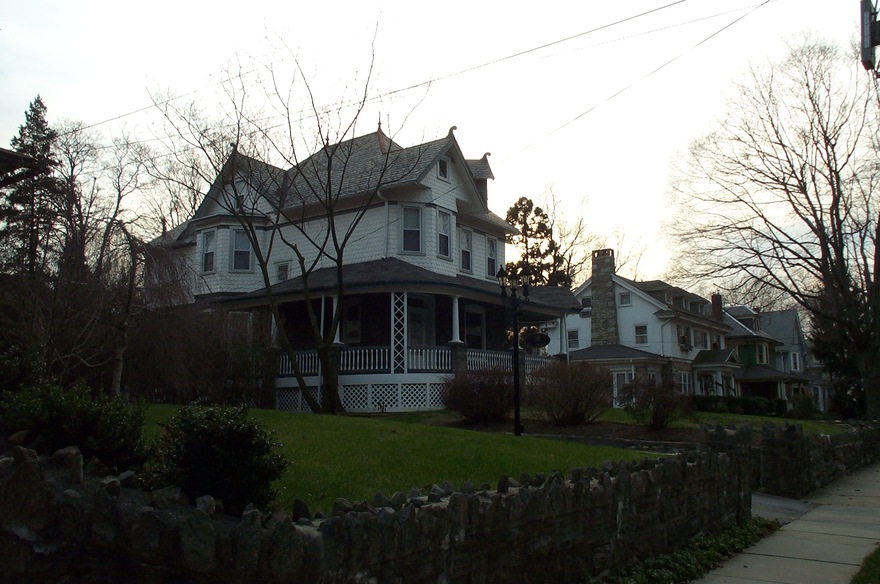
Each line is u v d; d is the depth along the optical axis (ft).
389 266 78.79
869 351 98.73
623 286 158.10
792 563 27.58
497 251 101.96
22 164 50.39
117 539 14.23
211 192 85.71
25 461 14.73
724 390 162.81
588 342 167.12
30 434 21.42
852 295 100.58
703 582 24.70
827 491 49.44
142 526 14.10
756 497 44.19
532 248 186.80
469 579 17.67
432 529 16.49
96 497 14.70
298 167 67.92
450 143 87.61
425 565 16.25
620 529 24.31
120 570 14.26
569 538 21.62
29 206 61.98
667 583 23.82
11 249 55.93
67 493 14.66
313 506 24.02
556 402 62.03
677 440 56.03
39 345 37.55
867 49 43.50
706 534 30.42
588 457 40.75
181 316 56.44
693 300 171.63
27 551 14.46
